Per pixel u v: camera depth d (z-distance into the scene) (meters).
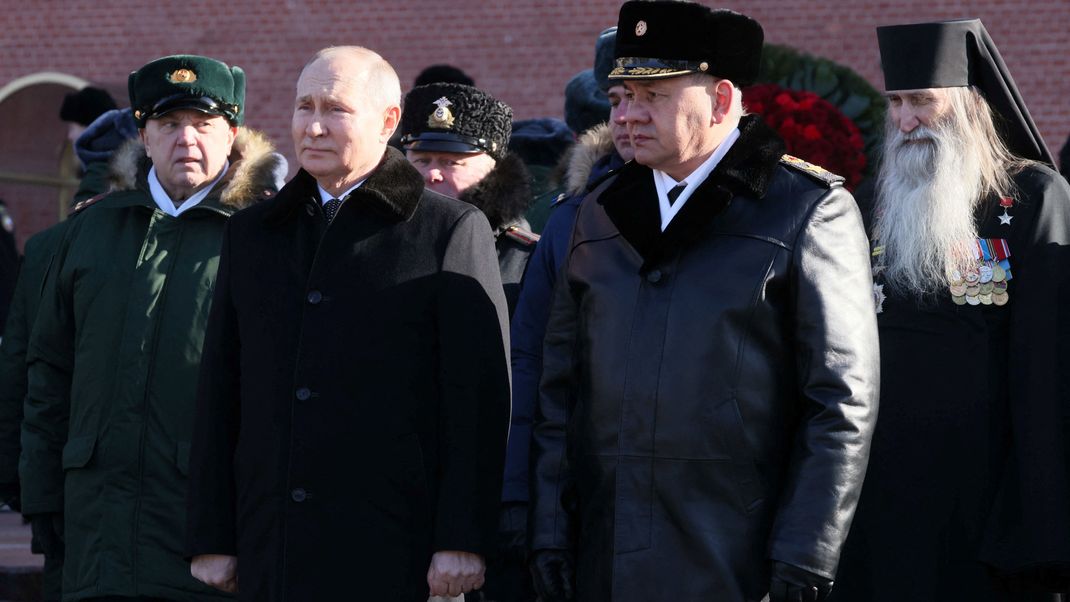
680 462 6.87
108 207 9.60
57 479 9.54
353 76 7.63
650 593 6.86
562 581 7.27
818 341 6.84
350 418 7.46
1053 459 8.03
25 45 30.94
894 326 8.49
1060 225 8.38
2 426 10.03
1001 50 27.59
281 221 7.79
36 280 10.01
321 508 7.44
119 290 9.28
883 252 8.65
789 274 6.92
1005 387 8.28
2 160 30.30
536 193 11.28
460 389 7.54
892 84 8.74
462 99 9.85
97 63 30.75
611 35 11.20
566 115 12.45
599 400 7.09
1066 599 8.84
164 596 9.02
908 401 8.38
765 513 6.89
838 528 6.64
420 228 7.69
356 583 7.40
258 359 7.63
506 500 7.98
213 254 9.36
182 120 9.44
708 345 6.88
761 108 10.16
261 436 7.56
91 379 9.23
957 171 8.51
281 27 30.22
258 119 30.30
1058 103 27.39
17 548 16.12
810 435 6.78
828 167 10.02
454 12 29.62
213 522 7.70
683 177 7.25
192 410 9.13
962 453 8.26
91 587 9.10
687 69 7.04
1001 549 8.09
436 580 7.45
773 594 6.68
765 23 28.30
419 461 7.52
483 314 7.62
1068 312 8.25
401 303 7.55
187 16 30.50
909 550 8.32
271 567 7.48
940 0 27.72
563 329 7.49
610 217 7.27
